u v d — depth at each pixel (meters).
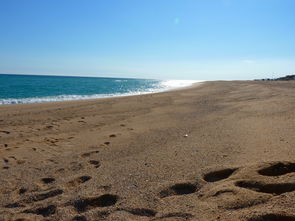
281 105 11.46
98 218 3.17
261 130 7.02
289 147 5.14
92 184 4.23
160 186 3.86
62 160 5.81
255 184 3.48
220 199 3.22
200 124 9.01
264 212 2.69
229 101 16.38
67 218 3.25
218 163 4.67
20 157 6.14
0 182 4.66
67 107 15.59
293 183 3.30
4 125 10.20
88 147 6.85
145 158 5.46
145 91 39.00
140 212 3.21
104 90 41.19
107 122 10.58
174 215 3.01
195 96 22.14
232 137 6.59
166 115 11.94
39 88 40.34
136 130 8.73
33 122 10.83
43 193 4.07
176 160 5.11
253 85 32.97
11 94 28.61
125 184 4.14
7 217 3.42
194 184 3.83
